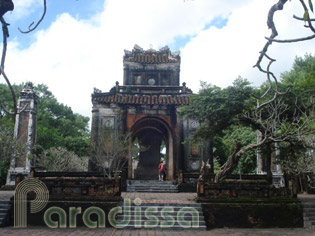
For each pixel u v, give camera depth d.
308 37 5.01
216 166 41.62
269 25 5.68
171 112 32.28
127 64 36.62
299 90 18.72
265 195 15.65
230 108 19.81
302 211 15.47
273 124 16.36
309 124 17.42
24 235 11.97
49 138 41.81
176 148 31.34
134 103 31.44
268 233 13.41
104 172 26.22
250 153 33.78
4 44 4.42
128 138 30.72
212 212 15.03
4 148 21.98
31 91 28.86
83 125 57.75
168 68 36.69
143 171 36.31
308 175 26.34
